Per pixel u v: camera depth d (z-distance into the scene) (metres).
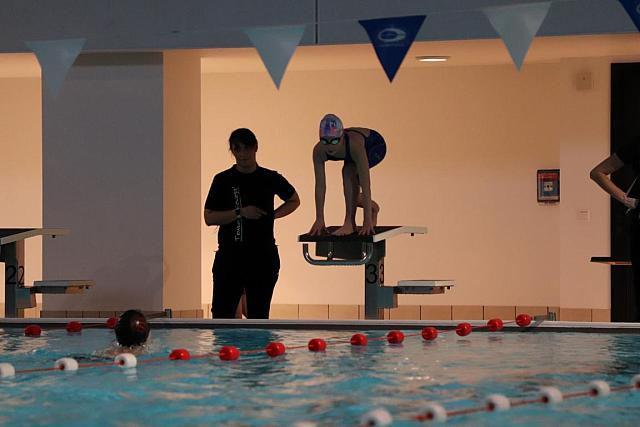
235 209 11.77
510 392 7.11
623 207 15.40
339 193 18.22
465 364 8.34
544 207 17.53
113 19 14.34
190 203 15.38
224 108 18.53
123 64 14.60
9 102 18.86
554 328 10.48
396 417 6.29
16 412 6.57
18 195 18.91
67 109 14.73
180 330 10.73
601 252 15.51
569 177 15.58
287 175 18.36
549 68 17.42
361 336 9.53
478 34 13.50
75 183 14.73
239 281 11.92
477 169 17.73
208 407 6.68
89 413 6.52
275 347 8.89
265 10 14.03
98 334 10.55
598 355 8.79
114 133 14.62
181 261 15.14
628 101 15.35
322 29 13.88
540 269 17.56
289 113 18.34
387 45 9.44
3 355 8.98
